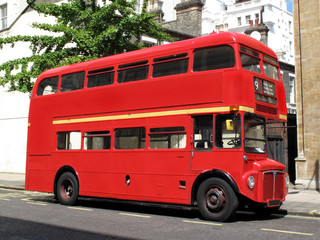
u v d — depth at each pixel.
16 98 27.11
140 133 10.95
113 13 16.84
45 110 13.60
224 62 9.57
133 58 11.43
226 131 9.36
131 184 10.96
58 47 17.06
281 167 10.11
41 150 13.50
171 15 35.59
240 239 7.24
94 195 11.88
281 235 7.63
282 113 10.93
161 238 7.33
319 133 15.91
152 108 10.68
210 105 9.57
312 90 16.23
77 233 7.82
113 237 7.43
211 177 9.45
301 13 16.73
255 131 9.73
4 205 12.38
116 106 11.55
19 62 16.75
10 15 29.48
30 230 8.13
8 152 27.38
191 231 8.04
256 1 66.56
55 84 13.55
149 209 12.06
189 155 9.84
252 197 9.06
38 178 13.48
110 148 11.59
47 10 17.19
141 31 17.20
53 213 10.67
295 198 13.30
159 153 10.43
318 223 9.22
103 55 17.08
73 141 12.71
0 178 23.12
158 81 10.66
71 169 12.55
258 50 10.30
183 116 10.02
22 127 26.64
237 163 9.09
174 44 10.60
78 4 17.42
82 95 12.53
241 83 9.33
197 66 10.00
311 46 16.42
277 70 11.19
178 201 9.94
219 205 9.20
